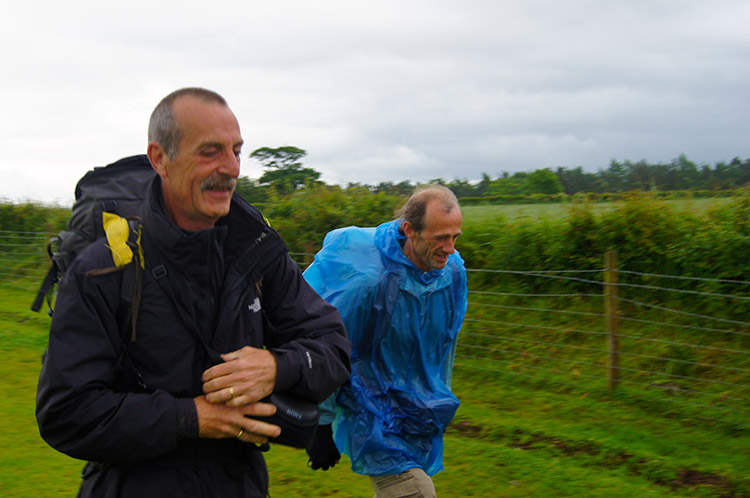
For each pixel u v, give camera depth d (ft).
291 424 6.71
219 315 6.63
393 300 10.96
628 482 16.98
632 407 21.95
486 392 24.14
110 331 6.23
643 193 29.32
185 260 6.35
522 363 26.08
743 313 25.31
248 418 6.46
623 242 28.48
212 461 6.61
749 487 16.47
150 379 6.33
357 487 16.98
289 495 16.56
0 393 23.98
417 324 11.21
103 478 6.54
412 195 11.13
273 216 37.91
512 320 28.89
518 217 32.24
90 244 6.44
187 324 6.38
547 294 29.35
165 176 6.64
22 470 17.51
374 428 10.90
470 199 43.91
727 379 22.75
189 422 6.15
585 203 30.60
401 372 11.36
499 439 19.99
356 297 10.89
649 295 27.63
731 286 25.72
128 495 6.36
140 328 6.26
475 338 28.17
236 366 6.31
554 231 30.09
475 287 31.42
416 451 11.39
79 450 6.10
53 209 52.85
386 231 11.30
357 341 11.14
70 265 6.30
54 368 6.00
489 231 32.27
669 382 23.17
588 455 18.61
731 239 25.77
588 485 16.74
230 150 6.60
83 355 6.05
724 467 17.58
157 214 6.30
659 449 18.85
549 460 18.28
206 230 6.33
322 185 38.65
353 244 11.32
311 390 6.87
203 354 6.50
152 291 6.30
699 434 19.92
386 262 11.07
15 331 33.53
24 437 19.85
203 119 6.41
